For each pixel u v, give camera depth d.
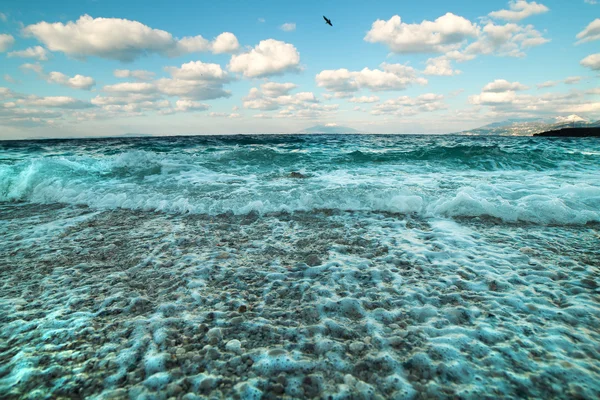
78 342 2.23
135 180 8.23
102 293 2.94
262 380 1.87
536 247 3.84
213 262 3.60
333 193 6.33
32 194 7.26
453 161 11.05
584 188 5.82
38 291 2.99
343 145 18.64
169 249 4.03
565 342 2.12
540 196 5.61
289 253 3.86
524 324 2.34
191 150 16.02
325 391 1.78
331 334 2.30
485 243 4.01
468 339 2.19
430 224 4.87
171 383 1.84
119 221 5.30
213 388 1.81
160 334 2.30
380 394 1.75
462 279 3.06
